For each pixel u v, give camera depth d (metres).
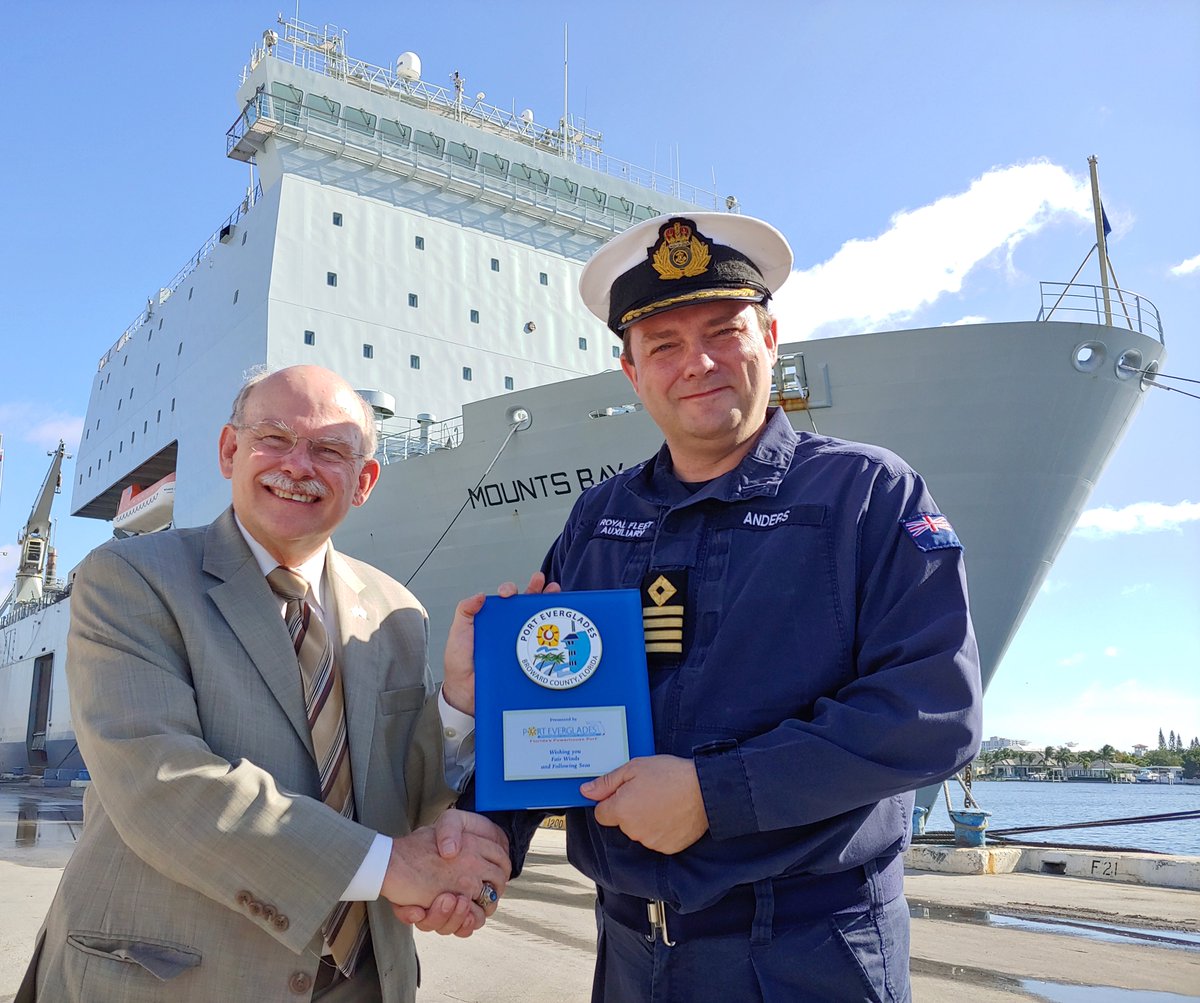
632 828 1.42
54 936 1.64
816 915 1.49
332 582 2.03
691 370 1.73
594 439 9.66
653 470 2.00
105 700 1.60
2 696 34.44
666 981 1.52
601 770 1.51
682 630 1.66
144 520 20.91
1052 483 8.69
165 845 1.49
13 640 34.41
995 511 8.60
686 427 1.76
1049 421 8.52
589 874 1.71
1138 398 9.05
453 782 1.94
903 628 1.51
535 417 10.04
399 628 2.10
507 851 1.67
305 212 15.67
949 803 8.70
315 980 1.67
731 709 1.55
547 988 4.12
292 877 1.51
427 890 1.54
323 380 1.96
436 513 10.99
